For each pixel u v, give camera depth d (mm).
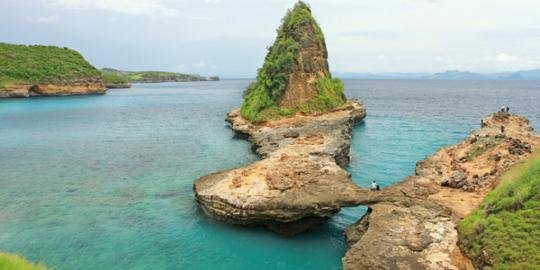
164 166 47562
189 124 82000
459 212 26906
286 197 29688
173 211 33812
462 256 21672
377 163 48219
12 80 137125
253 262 25969
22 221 31703
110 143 61781
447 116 94438
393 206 28047
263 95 72062
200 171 45312
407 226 25172
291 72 72625
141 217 32656
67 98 143375
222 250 27453
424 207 27562
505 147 38938
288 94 71750
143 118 91938
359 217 32438
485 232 21328
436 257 21875
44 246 27734
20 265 19406
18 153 54688
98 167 47250
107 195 37594
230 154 53188
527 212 20812
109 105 122438
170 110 109875
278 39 79500
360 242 23859
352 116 72500
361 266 22125
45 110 105375
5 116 92500
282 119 67625
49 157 52312
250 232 30109
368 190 30906
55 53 165375
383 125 79000
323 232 30125
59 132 71812
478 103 133625
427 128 75000
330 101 74500
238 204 29500
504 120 59688
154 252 27125
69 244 28062
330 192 30484
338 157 44656
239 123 70125
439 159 40969
